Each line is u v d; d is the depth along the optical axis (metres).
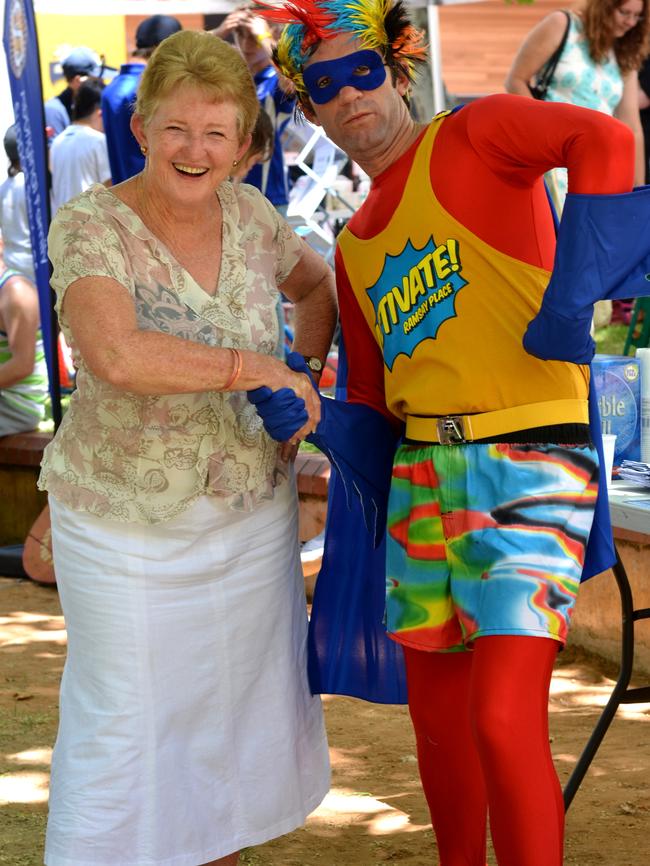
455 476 3.15
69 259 3.07
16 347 8.68
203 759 3.37
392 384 3.35
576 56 8.25
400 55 3.23
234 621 3.38
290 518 3.52
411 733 5.20
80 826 3.22
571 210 2.80
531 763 2.96
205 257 3.25
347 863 3.95
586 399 3.18
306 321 3.64
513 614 2.99
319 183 9.95
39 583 8.13
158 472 3.21
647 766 4.68
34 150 7.86
